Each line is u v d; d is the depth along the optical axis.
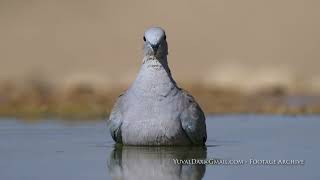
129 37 45.66
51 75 39.03
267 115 21.11
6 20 48.81
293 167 11.73
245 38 44.25
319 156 12.78
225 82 33.84
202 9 48.38
